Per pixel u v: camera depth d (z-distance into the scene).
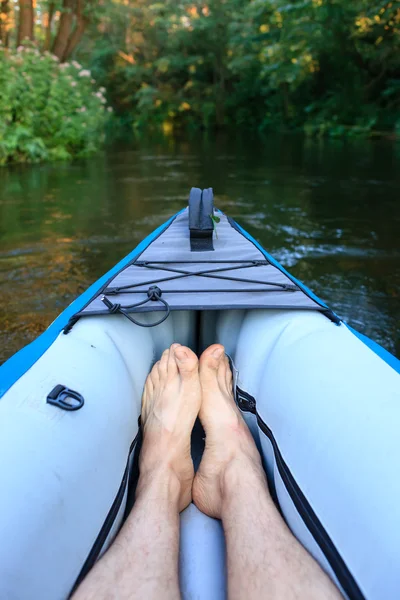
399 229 4.57
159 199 5.95
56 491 0.88
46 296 3.09
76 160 9.75
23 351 1.41
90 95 11.21
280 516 1.05
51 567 0.80
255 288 1.65
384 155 9.88
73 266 3.62
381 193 6.20
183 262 1.91
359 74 16.17
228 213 5.21
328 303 2.98
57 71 9.97
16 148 9.13
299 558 0.91
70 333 1.43
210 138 16.20
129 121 23.81
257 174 7.91
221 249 2.07
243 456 1.24
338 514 0.88
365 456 0.91
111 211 5.32
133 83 24.03
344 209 5.38
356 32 14.30
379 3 13.30
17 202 5.79
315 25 14.45
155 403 1.37
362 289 3.19
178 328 1.83
